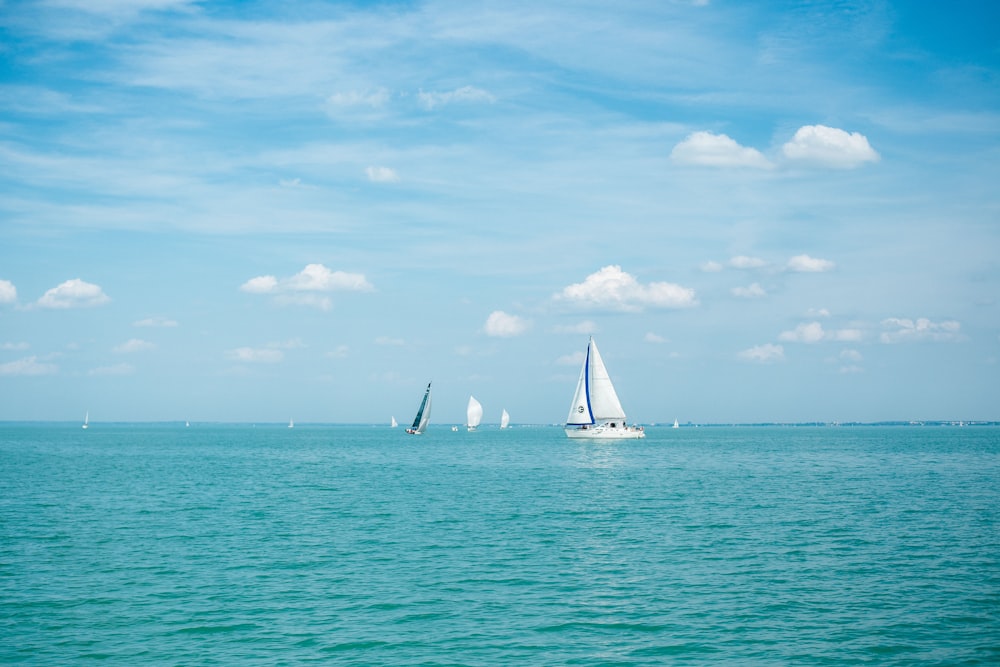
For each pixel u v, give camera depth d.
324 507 51.69
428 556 34.19
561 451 139.50
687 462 104.44
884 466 95.44
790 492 61.62
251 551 35.31
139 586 28.45
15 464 99.12
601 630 23.25
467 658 20.91
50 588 28.12
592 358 149.50
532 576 30.19
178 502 54.59
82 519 45.62
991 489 63.91
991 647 21.53
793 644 21.89
